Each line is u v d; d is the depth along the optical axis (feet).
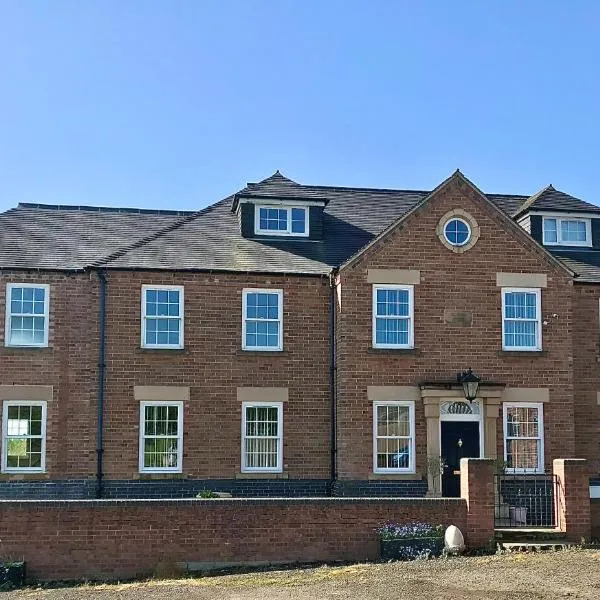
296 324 85.97
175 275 84.84
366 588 52.65
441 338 83.97
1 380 82.28
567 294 86.58
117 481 81.56
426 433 82.07
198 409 83.61
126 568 60.80
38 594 54.85
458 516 63.82
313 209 92.32
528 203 97.76
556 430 84.33
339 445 82.17
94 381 82.69
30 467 81.76
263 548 62.18
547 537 64.90
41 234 90.94
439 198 85.56
